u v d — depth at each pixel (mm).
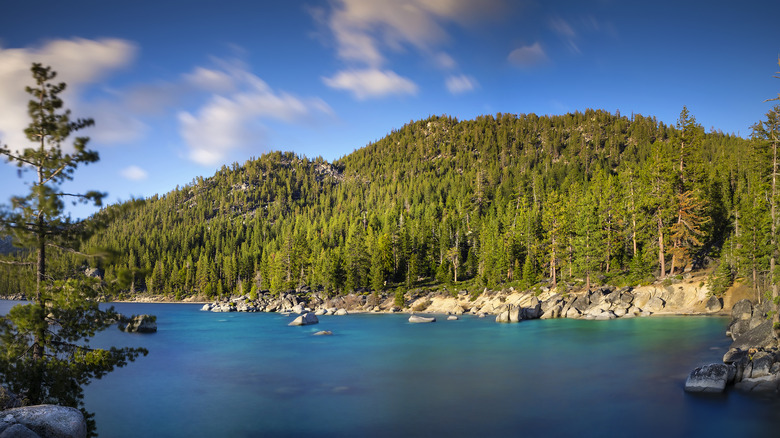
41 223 17000
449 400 24812
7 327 16594
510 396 25312
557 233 80438
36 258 17359
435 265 114812
